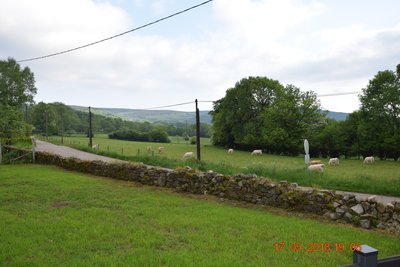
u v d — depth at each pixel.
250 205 12.30
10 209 10.68
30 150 27.20
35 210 10.54
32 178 17.16
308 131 69.88
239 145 79.00
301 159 53.31
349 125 66.12
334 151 68.31
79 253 6.84
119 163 18.39
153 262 6.34
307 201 11.15
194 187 14.42
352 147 64.50
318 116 72.25
